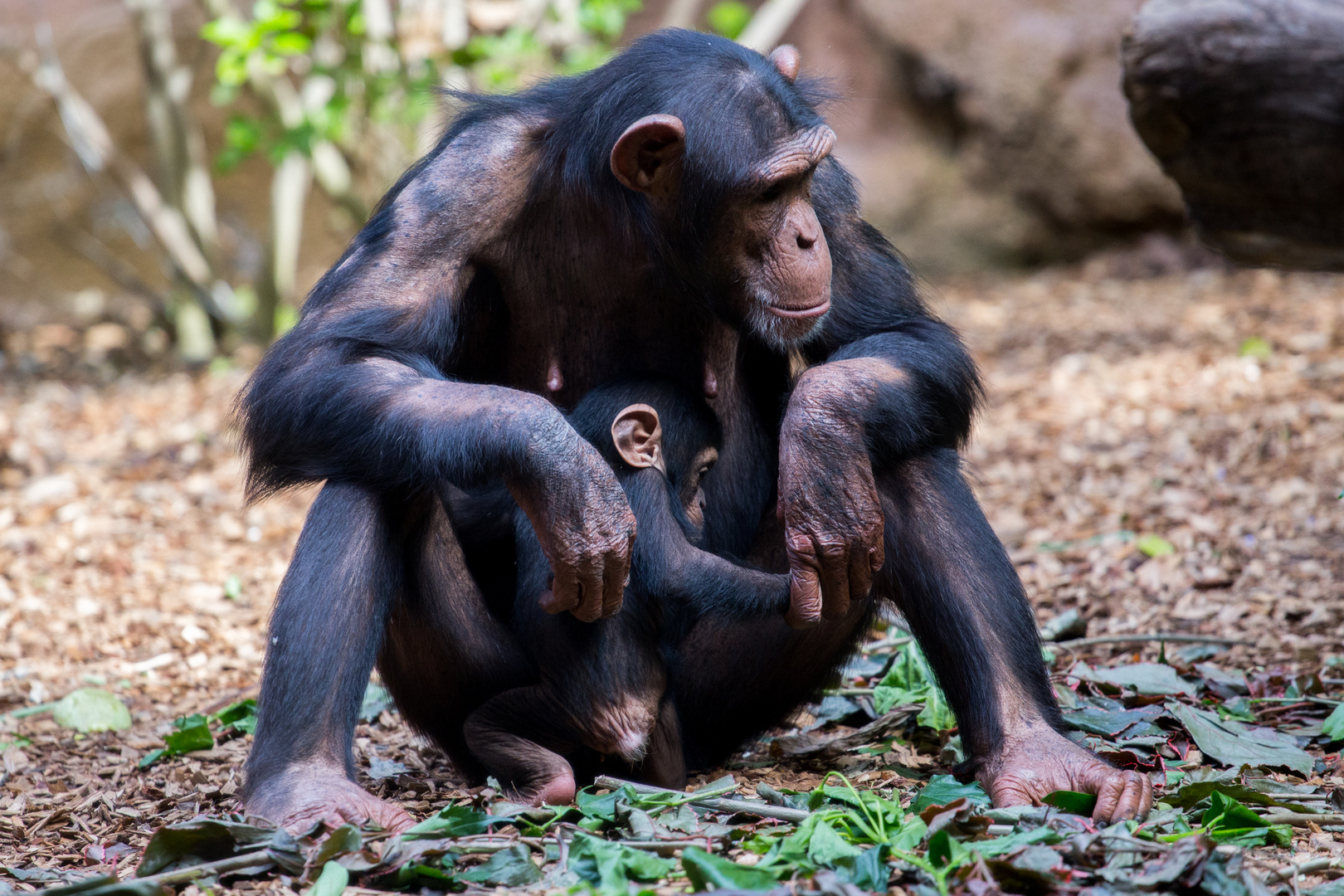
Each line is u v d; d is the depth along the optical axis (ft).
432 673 27.71
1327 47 37.27
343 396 25.53
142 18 90.53
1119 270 99.91
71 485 61.72
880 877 21.25
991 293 97.86
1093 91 104.06
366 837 23.21
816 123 27.20
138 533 55.57
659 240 27.58
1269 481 51.13
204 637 44.75
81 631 45.50
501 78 77.51
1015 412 64.80
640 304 29.14
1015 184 106.63
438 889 22.11
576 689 26.40
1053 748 25.86
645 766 27.45
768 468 30.89
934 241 108.06
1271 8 37.86
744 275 27.14
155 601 48.01
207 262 93.40
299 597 25.03
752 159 26.45
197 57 93.61
